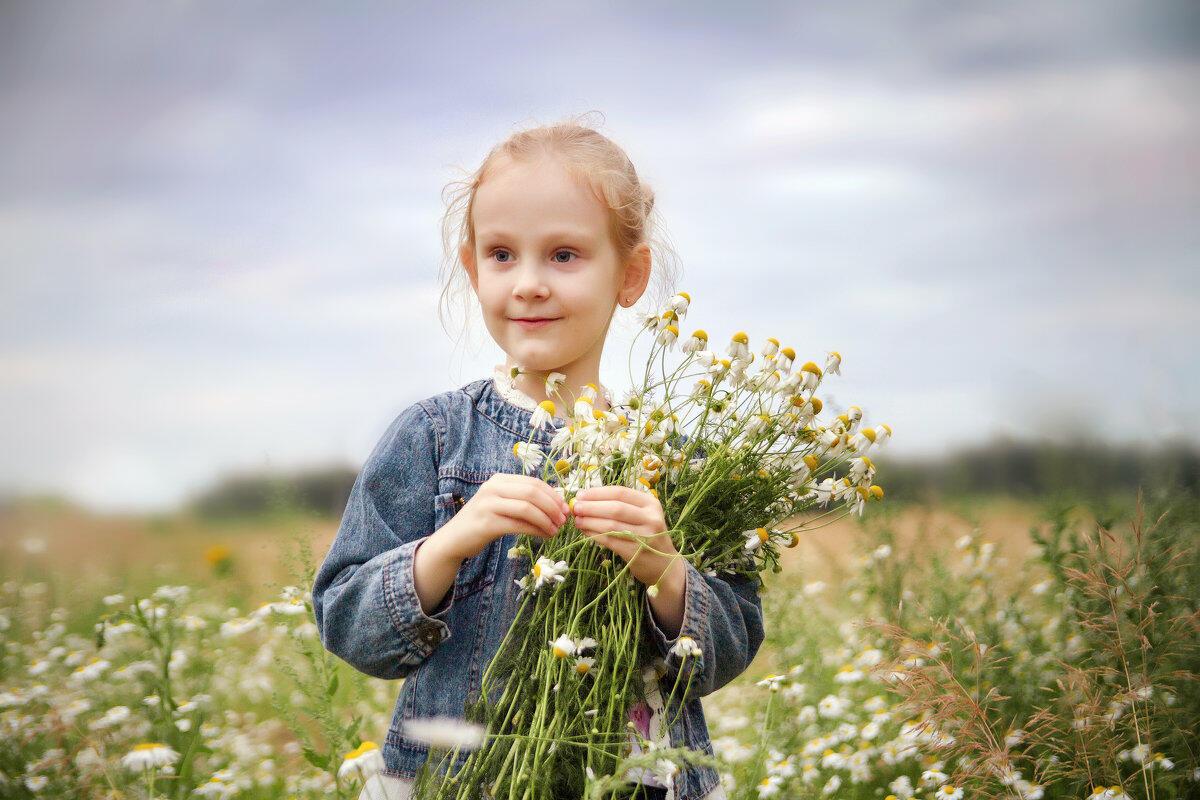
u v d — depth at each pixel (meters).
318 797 3.04
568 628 1.80
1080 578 3.00
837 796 3.27
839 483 2.07
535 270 2.06
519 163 2.08
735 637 2.03
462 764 1.85
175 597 3.95
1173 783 2.81
